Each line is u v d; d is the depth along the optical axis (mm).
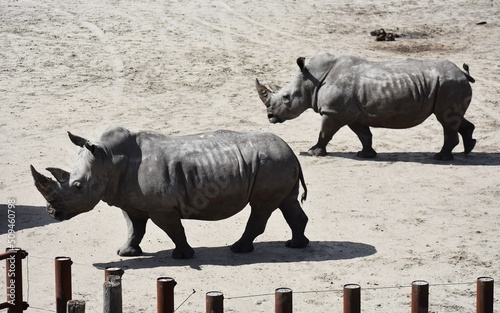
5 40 37219
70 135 17797
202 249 18672
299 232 18672
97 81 33000
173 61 35250
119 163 17625
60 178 17469
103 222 20312
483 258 18156
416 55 36375
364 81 25328
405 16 42750
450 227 20016
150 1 43656
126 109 30156
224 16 41562
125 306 15641
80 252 18391
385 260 17984
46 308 15625
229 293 16266
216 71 34188
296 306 15664
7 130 27891
